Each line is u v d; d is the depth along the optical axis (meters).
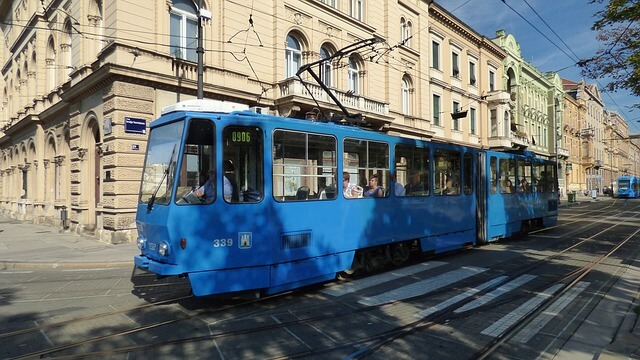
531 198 15.72
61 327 5.62
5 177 30.47
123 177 13.65
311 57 20.11
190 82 15.00
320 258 7.35
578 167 67.19
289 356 4.56
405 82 27.58
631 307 6.34
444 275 8.58
